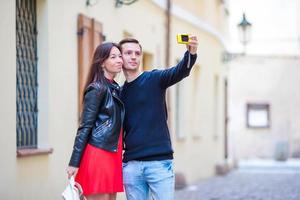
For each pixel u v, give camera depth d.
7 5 9.53
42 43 11.18
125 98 7.61
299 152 39.28
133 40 7.70
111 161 7.36
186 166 22.19
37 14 11.14
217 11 27.27
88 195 7.36
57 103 11.58
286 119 39.41
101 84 7.42
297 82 39.38
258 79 39.41
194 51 7.42
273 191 19.58
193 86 23.64
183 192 19.03
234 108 39.53
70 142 12.12
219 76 27.38
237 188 20.56
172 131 20.55
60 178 11.66
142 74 7.67
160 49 19.06
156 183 7.55
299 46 40.81
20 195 10.03
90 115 7.35
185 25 22.06
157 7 18.56
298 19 40.88
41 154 10.79
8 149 9.61
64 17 11.89
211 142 26.06
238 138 39.44
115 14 14.93
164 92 7.64
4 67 9.46
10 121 9.63
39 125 11.16
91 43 13.05
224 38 28.53
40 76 11.16
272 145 39.31
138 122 7.55
